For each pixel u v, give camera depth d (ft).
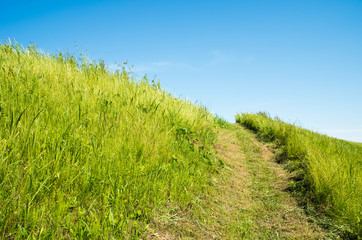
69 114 11.87
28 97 11.84
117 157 10.54
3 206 6.53
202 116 22.03
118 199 8.71
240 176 16.11
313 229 10.54
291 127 27.32
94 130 11.60
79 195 8.36
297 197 13.46
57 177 8.08
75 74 18.16
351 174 13.50
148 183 10.44
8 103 10.62
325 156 16.60
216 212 11.16
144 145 12.32
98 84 17.75
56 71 17.15
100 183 8.92
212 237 9.34
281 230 10.57
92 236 6.95
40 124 10.00
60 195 7.70
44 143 8.99
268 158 20.93
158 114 16.75
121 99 16.31
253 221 11.21
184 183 11.62
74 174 8.73
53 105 12.00
